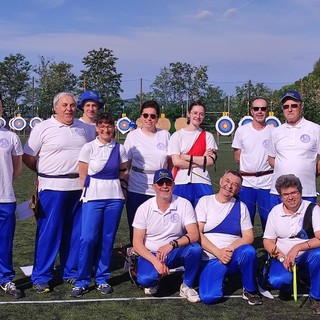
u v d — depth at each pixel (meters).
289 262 4.58
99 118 4.78
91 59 43.62
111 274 5.62
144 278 4.76
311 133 5.12
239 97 42.19
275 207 4.88
